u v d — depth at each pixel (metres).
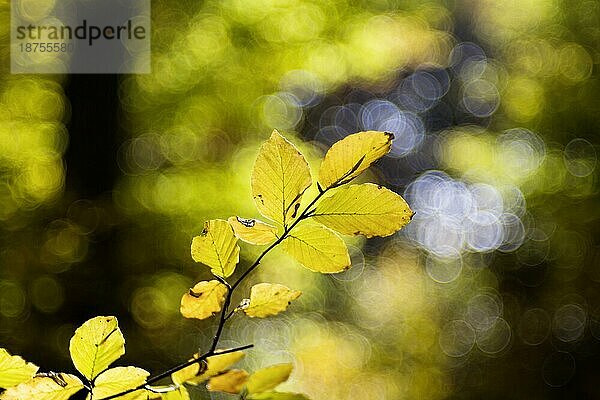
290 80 10.34
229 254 1.42
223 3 9.58
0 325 8.27
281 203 1.41
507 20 12.73
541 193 11.91
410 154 18.34
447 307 13.68
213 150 10.01
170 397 1.43
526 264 12.10
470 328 12.70
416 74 16.95
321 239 1.41
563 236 11.64
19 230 9.04
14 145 9.41
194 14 9.43
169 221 9.47
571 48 11.67
